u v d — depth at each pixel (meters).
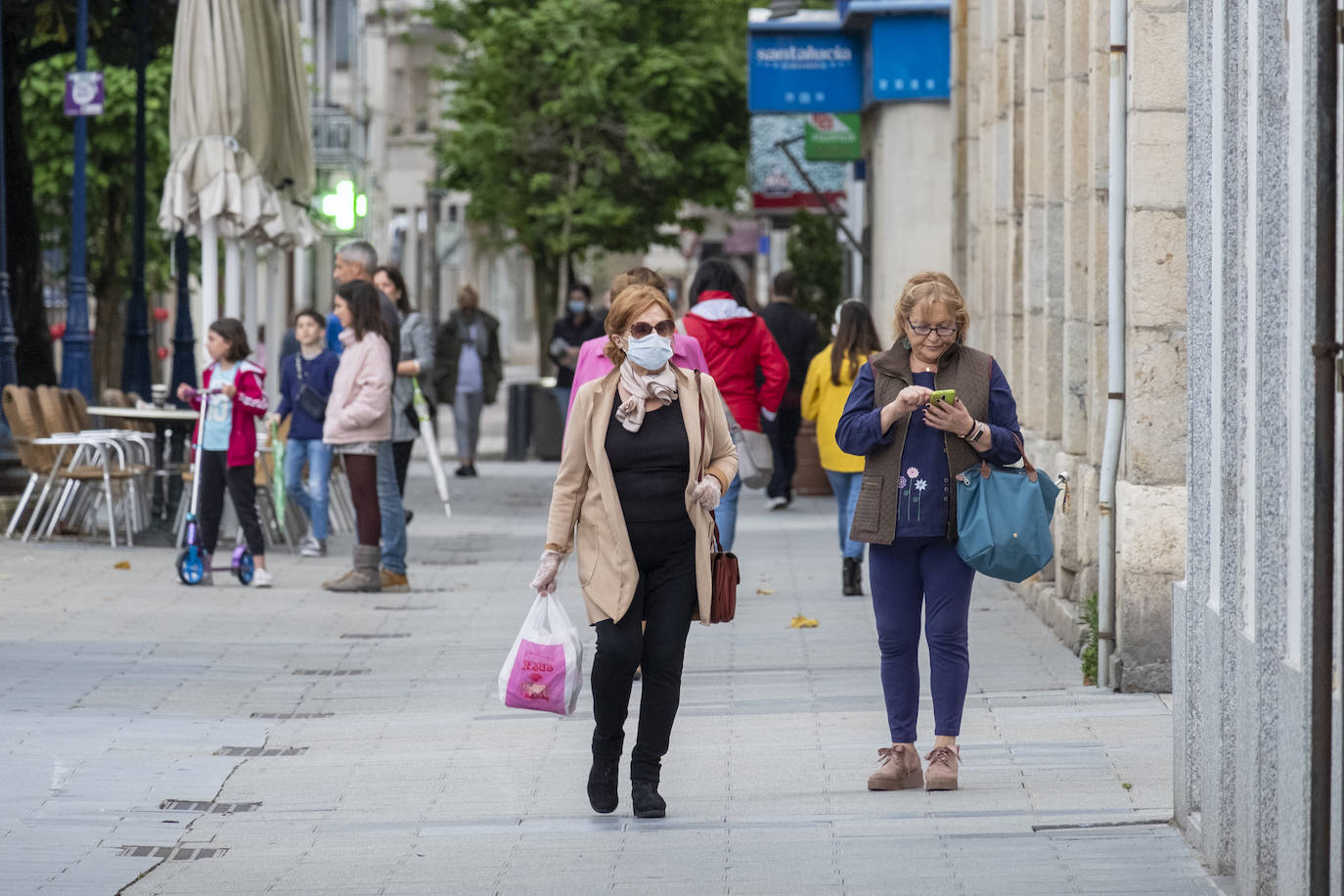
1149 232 25.77
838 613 35.28
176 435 47.69
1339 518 13.15
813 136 71.00
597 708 20.16
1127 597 26.03
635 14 99.50
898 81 59.38
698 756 23.14
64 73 87.50
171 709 26.55
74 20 58.78
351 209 56.97
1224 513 16.73
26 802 20.94
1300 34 14.06
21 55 61.44
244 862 18.61
